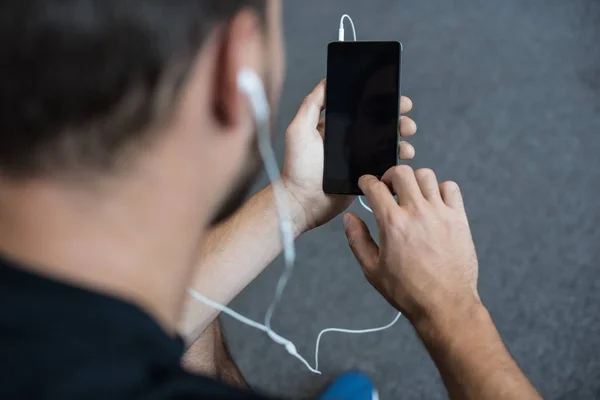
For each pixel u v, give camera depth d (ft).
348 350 3.79
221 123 1.02
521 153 4.15
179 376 0.97
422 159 4.15
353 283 3.92
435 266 1.80
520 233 3.97
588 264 3.90
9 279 0.89
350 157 2.31
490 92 4.31
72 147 0.86
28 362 0.85
